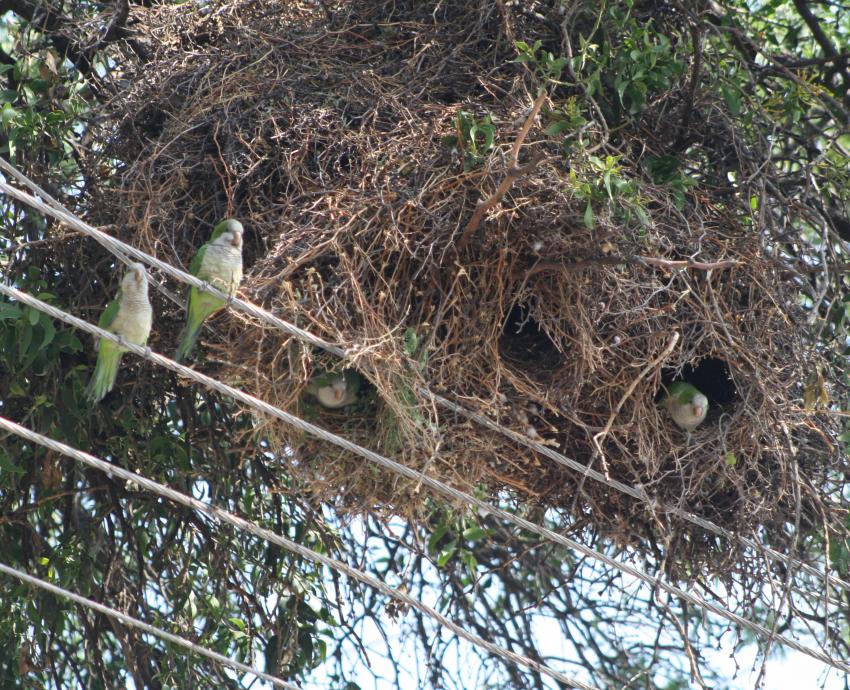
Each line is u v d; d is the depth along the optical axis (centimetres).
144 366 1167
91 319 1130
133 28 1197
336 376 988
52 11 1266
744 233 1069
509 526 1443
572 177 957
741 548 1023
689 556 1061
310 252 926
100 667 1187
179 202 1055
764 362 1015
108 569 1184
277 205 1002
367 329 923
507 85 1106
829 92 1373
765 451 1039
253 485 1258
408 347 931
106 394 1213
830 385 1083
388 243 959
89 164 1117
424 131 1024
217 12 1180
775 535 1069
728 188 1115
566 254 983
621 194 980
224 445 1238
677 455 1047
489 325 988
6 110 1098
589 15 1148
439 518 1308
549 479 1066
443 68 1107
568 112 1020
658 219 1035
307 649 1188
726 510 1041
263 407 830
